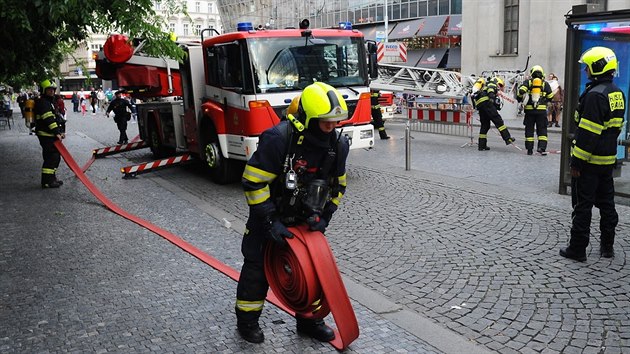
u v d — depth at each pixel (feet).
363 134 33.47
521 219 23.77
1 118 95.35
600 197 18.61
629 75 28.86
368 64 34.27
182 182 36.55
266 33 31.24
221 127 33.30
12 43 30.40
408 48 127.65
